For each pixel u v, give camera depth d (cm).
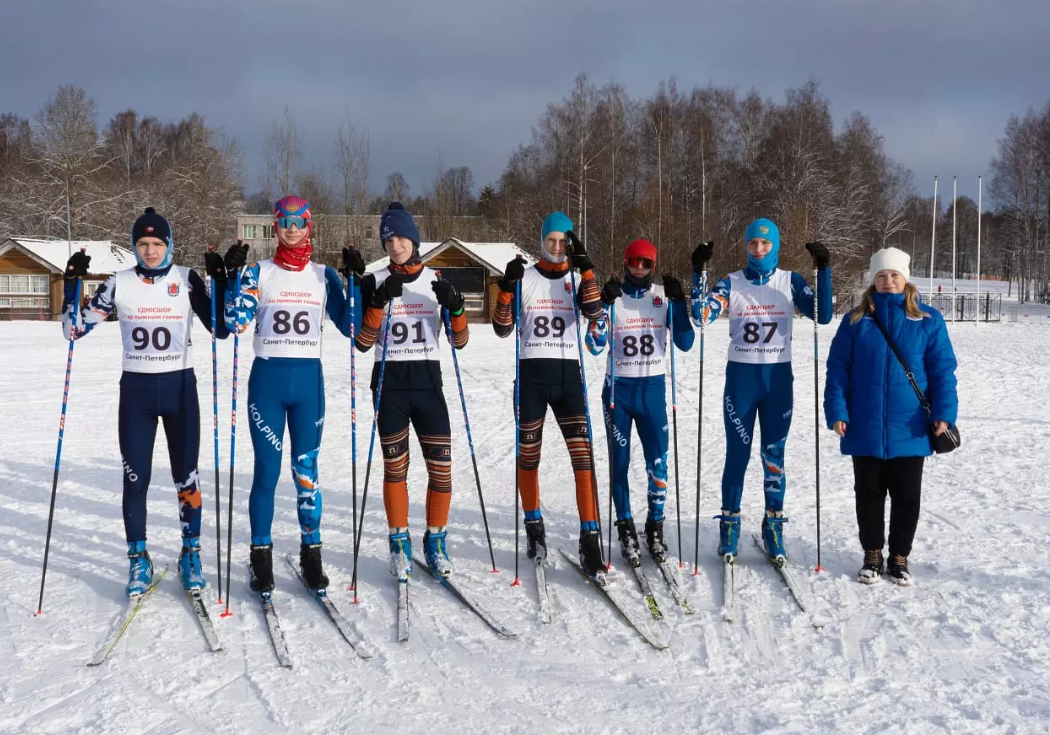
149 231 365
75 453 683
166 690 283
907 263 386
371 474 614
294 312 373
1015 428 764
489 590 380
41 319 2741
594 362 1271
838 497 527
